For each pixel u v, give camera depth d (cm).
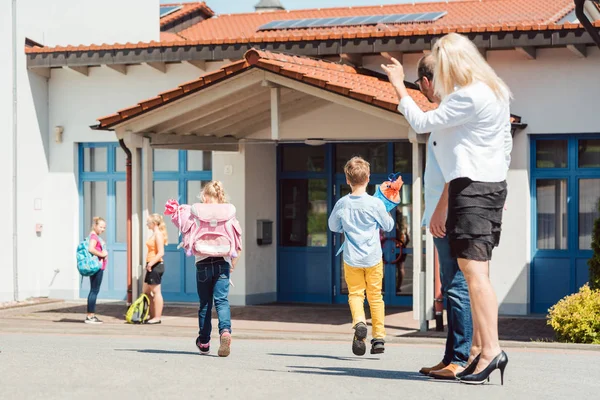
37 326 1551
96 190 2016
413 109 631
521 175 1677
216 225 971
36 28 1977
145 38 2247
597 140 1673
